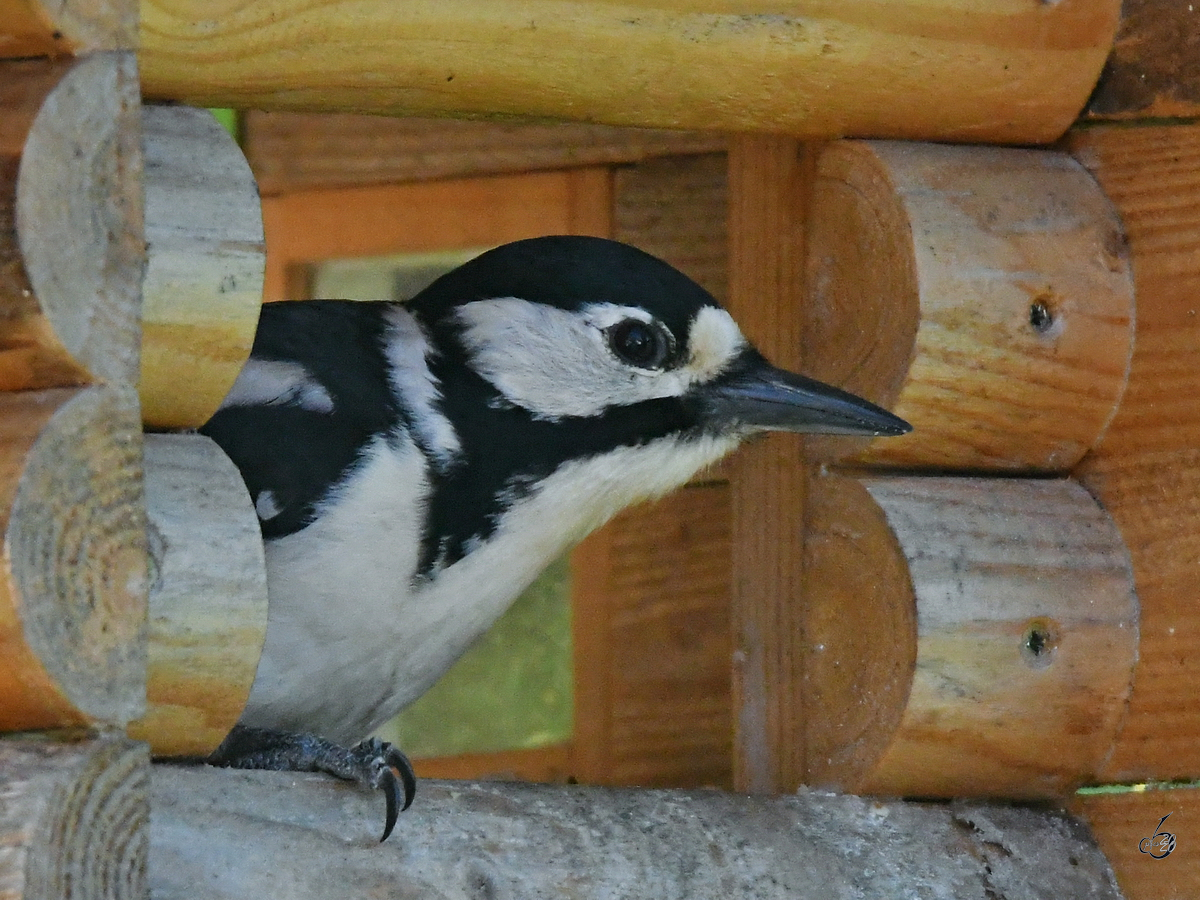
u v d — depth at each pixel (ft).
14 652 16.40
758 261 27.61
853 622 25.77
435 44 22.63
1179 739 25.13
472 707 32.40
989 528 25.25
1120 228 26.09
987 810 25.53
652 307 26.03
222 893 19.31
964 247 25.27
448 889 20.42
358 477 24.09
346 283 34.96
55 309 16.87
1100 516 25.91
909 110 25.82
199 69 21.34
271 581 23.56
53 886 16.19
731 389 26.22
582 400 25.88
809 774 26.37
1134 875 25.32
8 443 16.61
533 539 25.79
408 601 24.56
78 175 17.17
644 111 24.99
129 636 17.43
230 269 20.01
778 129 26.17
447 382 25.46
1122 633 25.39
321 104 23.27
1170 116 25.72
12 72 17.24
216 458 20.13
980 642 24.72
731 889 22.25
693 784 31.14
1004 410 25.62
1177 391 25.34
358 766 21.15
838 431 25.26
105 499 17.24
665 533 31.65
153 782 19.71
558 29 23.12
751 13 23.95
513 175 33.32
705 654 31.35
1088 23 25.57
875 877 23.70
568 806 22.03
